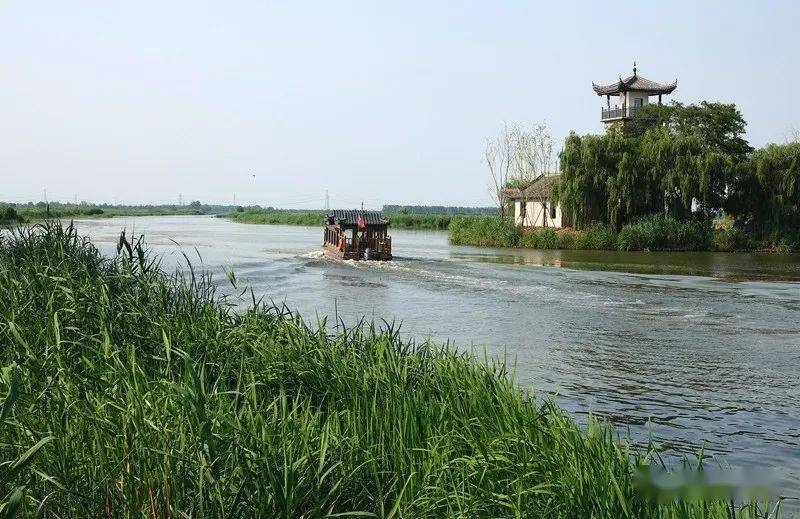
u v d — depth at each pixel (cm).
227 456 577
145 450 566
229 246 5072
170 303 1030
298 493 571
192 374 583
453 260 4262
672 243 5528
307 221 12256
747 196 5769
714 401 1195
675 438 995
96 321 925
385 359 919
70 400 655
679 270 3781
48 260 1199
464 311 2170
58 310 882
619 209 5856
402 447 662
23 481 549
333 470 614
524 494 588
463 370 873
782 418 1101
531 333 1820
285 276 3003
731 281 3206
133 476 551
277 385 845
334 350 919
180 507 539
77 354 830
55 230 1544
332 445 645
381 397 768
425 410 732
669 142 5700
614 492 562
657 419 1086
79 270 1141
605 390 1258
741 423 1071
